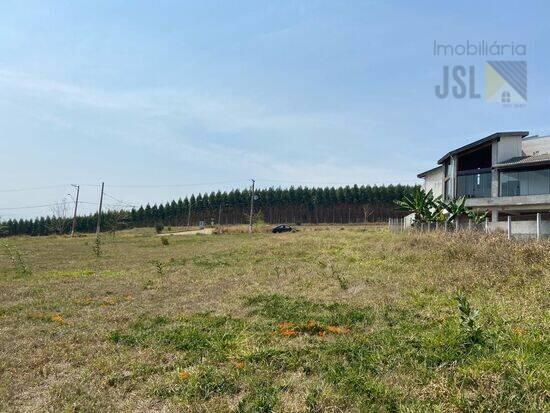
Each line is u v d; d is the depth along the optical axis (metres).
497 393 3.83
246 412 3.83
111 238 42.22
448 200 28.92
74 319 7.75
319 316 7.21
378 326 6.43
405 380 4.32
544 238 14.38
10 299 9.98
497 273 9.81
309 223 85.25
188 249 25.16
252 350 5.42
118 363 5.22
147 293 10.41
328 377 4.51
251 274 12.91
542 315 6.35
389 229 32.19
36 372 5.03
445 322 6.16
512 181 27.53
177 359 5.29
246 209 92.88
